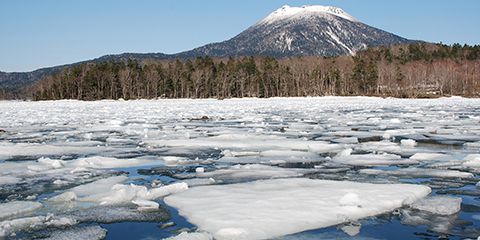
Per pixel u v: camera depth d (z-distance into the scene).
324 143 13.75
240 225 5.68
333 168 9.87
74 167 10.13
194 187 7.79
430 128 18.17
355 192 7.22
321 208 6.37
